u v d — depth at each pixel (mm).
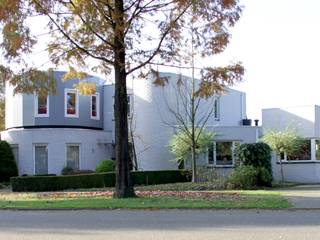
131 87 40062
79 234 11695
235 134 38062
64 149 38562
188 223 13414
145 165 38625
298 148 35656
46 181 30109
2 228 12961
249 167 29703
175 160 36406
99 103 42875
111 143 41375
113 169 36031
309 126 36625
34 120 40125
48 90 22344
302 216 14930
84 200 19719
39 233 11953
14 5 19125
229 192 24328
